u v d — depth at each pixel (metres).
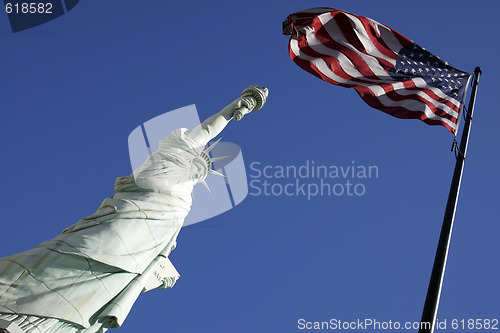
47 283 32.84
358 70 44.19
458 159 36.75
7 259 33.53
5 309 31.20
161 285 43.56
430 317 27.33
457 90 43.31
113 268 34.81
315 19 44.28
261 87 47.56
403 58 44.56
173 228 38.72
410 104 42.59
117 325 34.06
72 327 32.53
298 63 43.75
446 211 32.66
